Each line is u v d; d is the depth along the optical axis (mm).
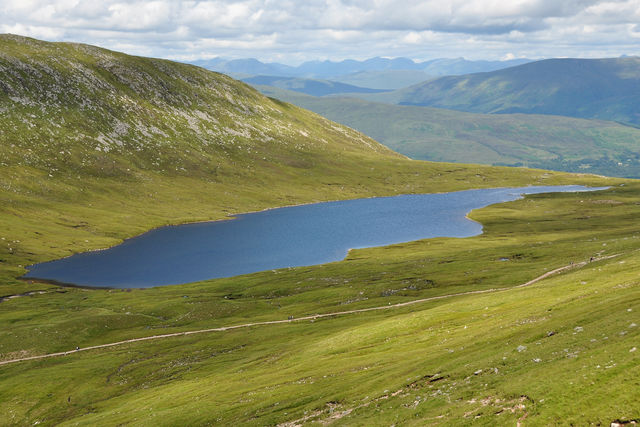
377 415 41750
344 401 48000
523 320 57781
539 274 116750
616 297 52438
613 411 28094
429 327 73812
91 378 94188
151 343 111062
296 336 97812
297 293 139875
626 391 29234
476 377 42500
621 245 129125
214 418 54156
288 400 53312
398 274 144000
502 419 32562
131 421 62719
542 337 47938
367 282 139125
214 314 129000
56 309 139125
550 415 30656
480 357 47750
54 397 86938
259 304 133000
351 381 53469
